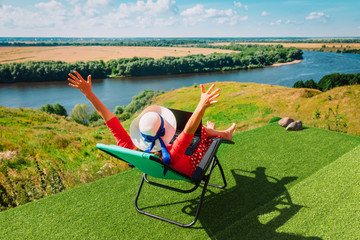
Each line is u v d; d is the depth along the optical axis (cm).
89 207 298
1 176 583
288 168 375
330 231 225
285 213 257
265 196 304
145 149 224
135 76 12612
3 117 1931
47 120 2269
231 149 452
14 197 371
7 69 11162
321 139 484
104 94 9025
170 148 221
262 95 3209
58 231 259
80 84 216
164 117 227
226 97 3591
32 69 11356
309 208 261
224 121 2367
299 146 456
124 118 5631
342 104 1480
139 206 297
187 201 303
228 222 261
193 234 246
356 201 262
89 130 2012
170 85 10162
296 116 1315
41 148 1054
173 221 258
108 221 271
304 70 11788
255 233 234
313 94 2636
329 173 325
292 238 221
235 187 329
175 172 205
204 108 187
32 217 283
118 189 335
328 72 10806
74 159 890
